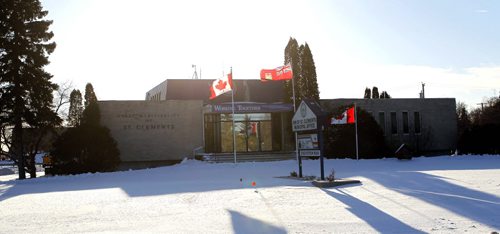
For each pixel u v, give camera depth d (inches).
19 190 762.2
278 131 1430.9
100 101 1301.7
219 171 1005.2
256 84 1638.8
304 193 569.3
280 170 1000.2
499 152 1364.4
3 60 1175.0
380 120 1545.3
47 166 1366.9
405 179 705.0
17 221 418.3
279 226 361.4
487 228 331.6
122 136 1310.3
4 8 1168.8
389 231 331.6
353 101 1517.0
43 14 1259.8
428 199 480.1
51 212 470.0
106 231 358.9
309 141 749.9
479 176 724.0
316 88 1481.3
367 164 1103.6
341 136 1312.7
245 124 1402.6
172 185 737.0
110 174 1060.5
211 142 1376.7
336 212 420.5
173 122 1348.4
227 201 515.2
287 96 1523.1
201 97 1642.5
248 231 346.6
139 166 1317.7
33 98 1219.9
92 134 1215.6
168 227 370.6
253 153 1339.8
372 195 530.6
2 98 1170.6
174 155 1339.8
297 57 1529.3
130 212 455.2
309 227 354.3
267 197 539.2
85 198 589.9
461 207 424.5
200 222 388.8
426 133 1594.5
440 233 319.3
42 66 1249.4
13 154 1439.5
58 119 1273.4
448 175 756.0
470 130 1461.6
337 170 972.6
